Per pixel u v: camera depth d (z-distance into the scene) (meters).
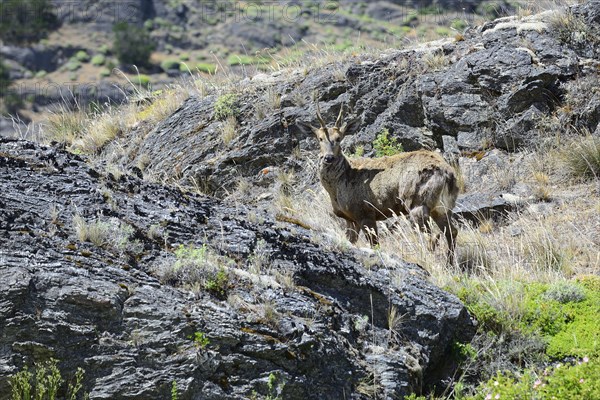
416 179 33.19
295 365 20.41
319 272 23.45
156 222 23.88
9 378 18.27
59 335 18.91
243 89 48.81
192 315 20.14
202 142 45.94
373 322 23.28
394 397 21.39
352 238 34.84
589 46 44.31
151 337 19.58
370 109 44.03
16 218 21.70
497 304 25.81
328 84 45.88
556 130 40.72
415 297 24.12
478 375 23.73
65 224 22.31
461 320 24.48
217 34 188.12
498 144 41.31
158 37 190.62
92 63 186.12
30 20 196.00
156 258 22.11
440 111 42.50
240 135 45.06
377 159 34.91
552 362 24.20
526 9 50.47
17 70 182.38
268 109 46.06
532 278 30.25
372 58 47.88
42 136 53.00
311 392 20.44
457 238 34.78
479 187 39.38
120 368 19.11
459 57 44.97
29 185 23.58
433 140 42.72
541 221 35.12
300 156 43.66
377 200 34.34
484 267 31.23
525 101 41.47
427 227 33.12
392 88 44.53
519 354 24.11
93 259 21.02
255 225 25.53
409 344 23.08
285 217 27.59
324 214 37.62
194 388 19.22
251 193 42.97
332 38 161.88
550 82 41.97
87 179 24.97
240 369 19.89
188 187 43.25
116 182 25.70
